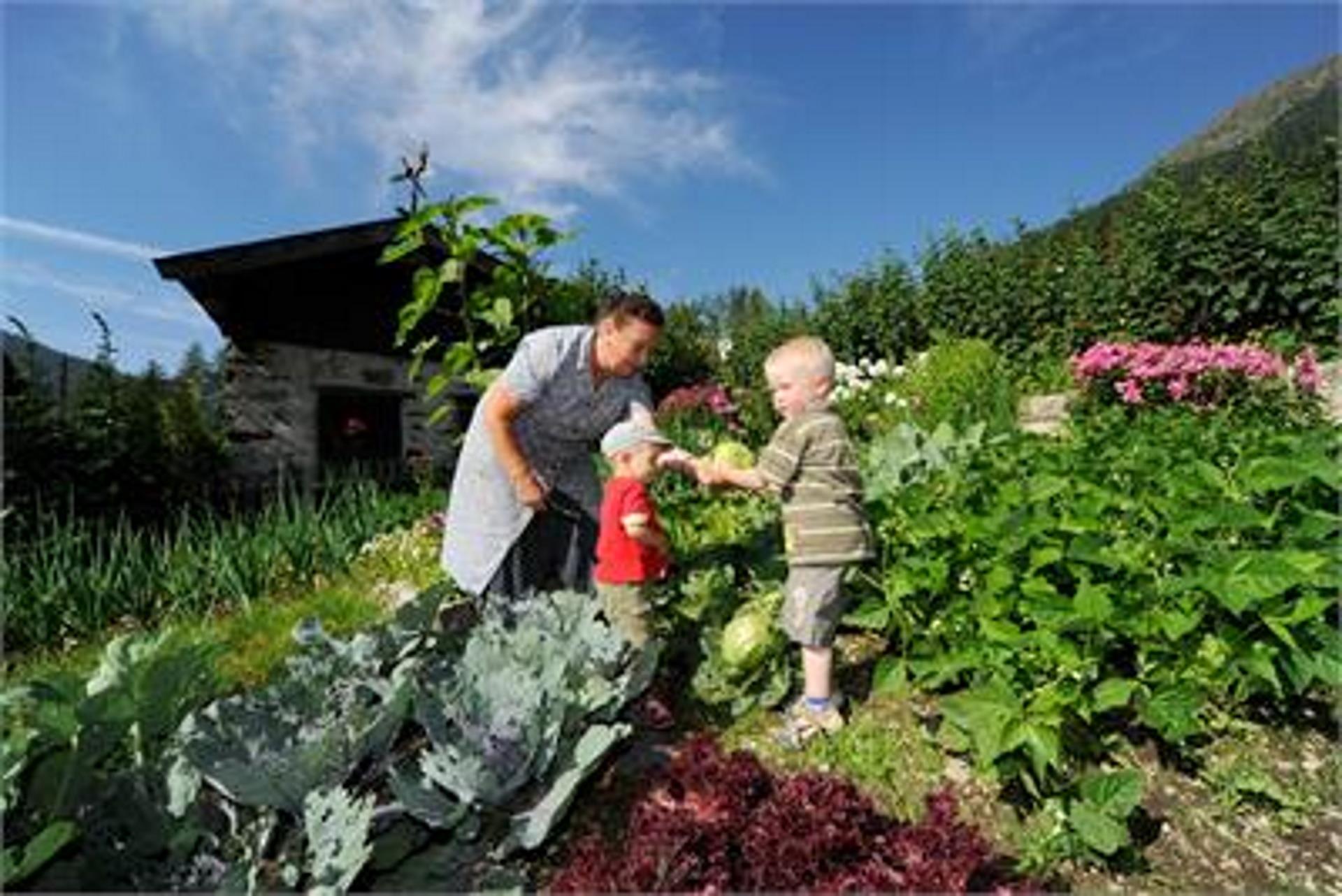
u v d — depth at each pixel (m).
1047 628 3.25
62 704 2.72
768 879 2.49
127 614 5.65
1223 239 10.72
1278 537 3.87
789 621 3.45
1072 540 3.62
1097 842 2.70
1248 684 3.44
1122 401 9.09
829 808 2.62
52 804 2.67
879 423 10.20
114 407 10.41
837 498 3.45
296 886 2.57
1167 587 3.38
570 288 5.99
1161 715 3.15
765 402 9.95
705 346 16.19
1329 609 3.59
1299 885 2.77
